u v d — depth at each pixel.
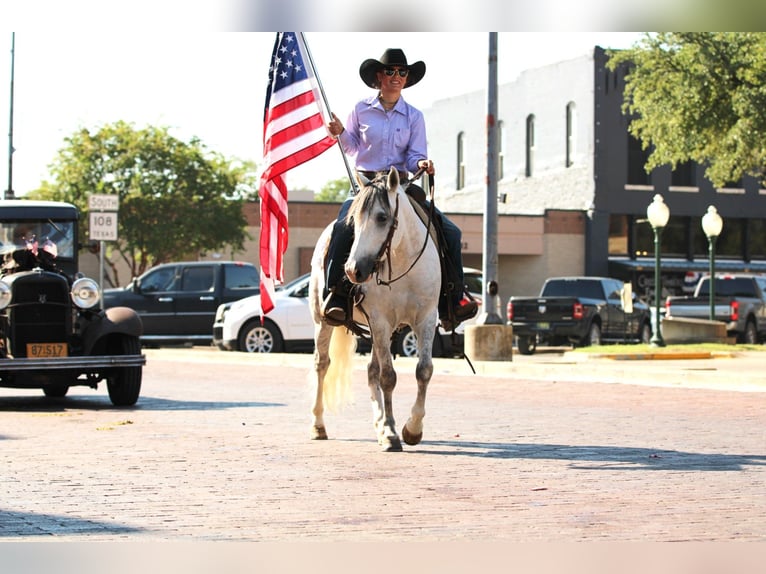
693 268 59.44
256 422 13.37
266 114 13.20
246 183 53.03
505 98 65.94
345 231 10.62
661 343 29.62
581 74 59.78
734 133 35.19
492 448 10.98
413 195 10.73
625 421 13.44
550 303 31.50
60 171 49.16
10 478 9.07
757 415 14.10
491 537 6.95
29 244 16.39
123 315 15.43
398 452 10.66
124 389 15.42
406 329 26.16
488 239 24.34
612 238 59.53
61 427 12.79
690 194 60.47
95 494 8.37
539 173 63.19
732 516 7.61
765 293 37.97
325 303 10.78
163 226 48.53
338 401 11.64
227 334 27.05
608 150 59.22
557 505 7.98
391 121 11.16
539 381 19.97
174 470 9.51
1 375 15.05
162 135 49.84
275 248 13.16
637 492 8.51
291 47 13.02
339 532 7.08
